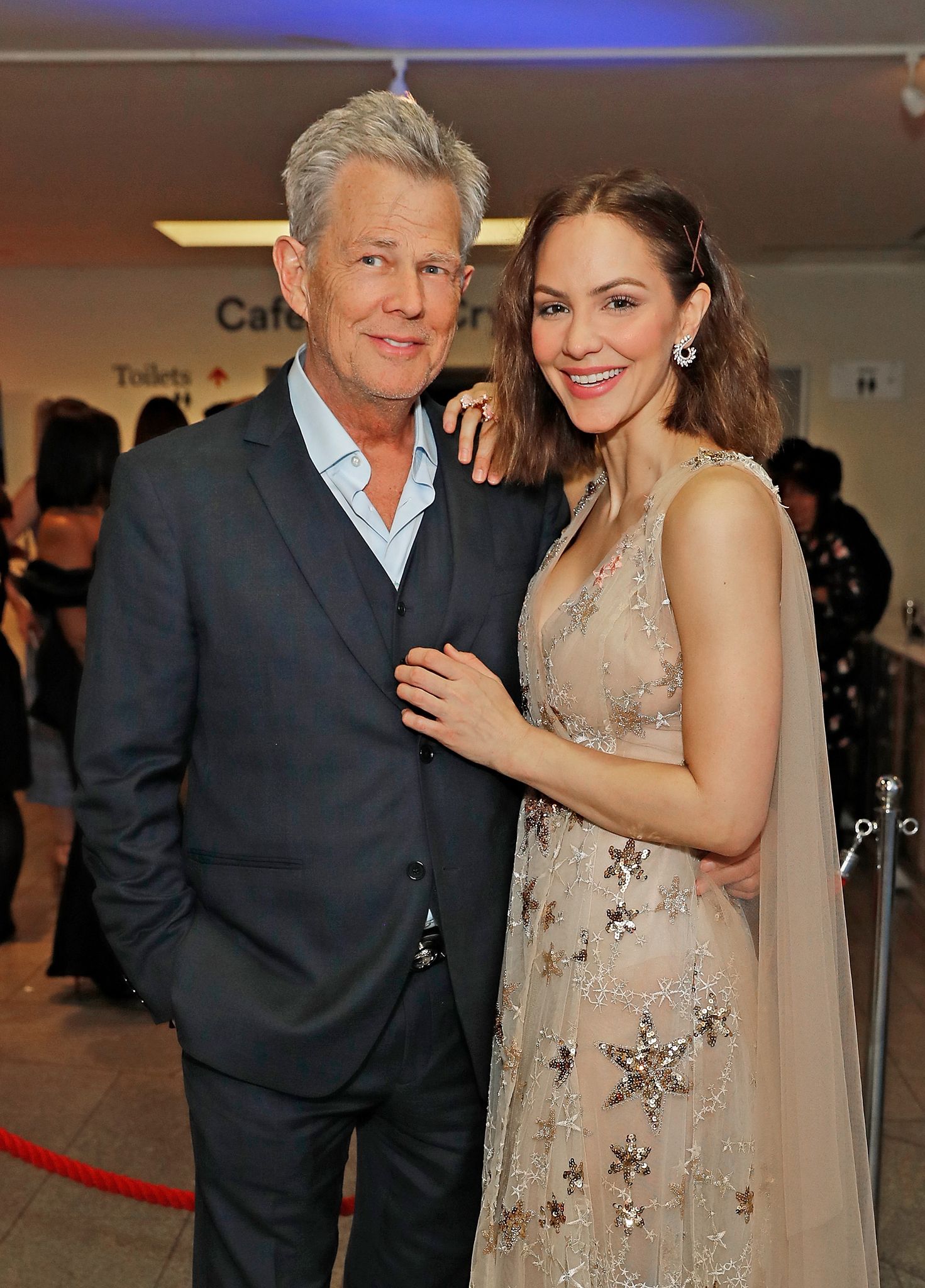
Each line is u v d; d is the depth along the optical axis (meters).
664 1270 1.52
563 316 1.58
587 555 1.69
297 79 3.91
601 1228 1.54
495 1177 1.68
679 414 1.62
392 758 1.61
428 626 1.65
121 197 5.51
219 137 4.53
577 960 1.57
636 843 1.56
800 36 3.63
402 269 1.50
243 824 1.62
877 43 3.67
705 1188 1.54
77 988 3.99
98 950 3.81
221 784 1.63
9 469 7.70
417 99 4.16
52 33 3.55
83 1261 2.47
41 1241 2.54
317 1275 1.71
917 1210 2.65
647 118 4.39
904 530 7.73
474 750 1.55
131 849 1.60
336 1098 1.66
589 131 4.57
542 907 1.64
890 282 7.54
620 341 1.54
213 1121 1.64
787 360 7.64
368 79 3.92
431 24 3.52
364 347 1.51
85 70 3.80
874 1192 2.39
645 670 1.52
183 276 7.58
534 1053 1.62
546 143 4.74
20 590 3.99
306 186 1.52
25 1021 3.73
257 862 1.62
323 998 1.59
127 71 3.81
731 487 1.44
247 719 1.59
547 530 1.85
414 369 1.53
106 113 4.23
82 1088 3.26
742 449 1.64
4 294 7.60
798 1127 1.57
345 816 1.60
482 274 7.37
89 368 7.65
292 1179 1.66
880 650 5.57
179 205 5.68
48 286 7.59
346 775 1.60
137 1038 3.61
